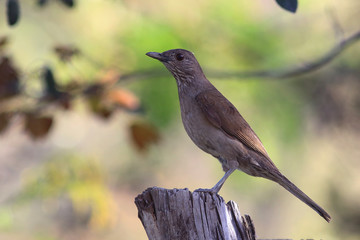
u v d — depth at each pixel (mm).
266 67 13492
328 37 15258
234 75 11312
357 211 17141
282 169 15852
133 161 17703
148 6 13336
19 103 9492
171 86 12961
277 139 14539
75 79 9773
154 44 12812
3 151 17484
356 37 10859
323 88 15227
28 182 12844
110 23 14023
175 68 9500
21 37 15984
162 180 18109
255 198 17953
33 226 15469
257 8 14516
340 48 10914
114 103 9648
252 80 13664
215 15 13562
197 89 9375
